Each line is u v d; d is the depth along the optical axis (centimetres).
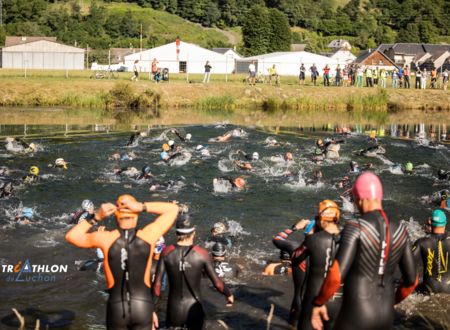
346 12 18150
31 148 2194
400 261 526
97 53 8669
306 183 1733
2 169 1788
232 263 1040
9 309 842
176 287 698
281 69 6869
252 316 821
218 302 868
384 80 5125
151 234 608
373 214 506
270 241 1191
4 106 3944
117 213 608
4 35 10756
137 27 14462
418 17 17550
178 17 16675
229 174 1864
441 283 890
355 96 4528
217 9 16938
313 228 732
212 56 7225
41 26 13250
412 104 4566
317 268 686
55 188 1612
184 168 1941
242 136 2689
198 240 1175
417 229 1303
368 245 495
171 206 627
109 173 1823
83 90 4253
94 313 835
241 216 1382
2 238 1168
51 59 7475
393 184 1773
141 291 609
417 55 11750
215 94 4400
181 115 3666
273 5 17500
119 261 598
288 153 2098
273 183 1745
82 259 1060
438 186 1755
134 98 4162
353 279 502
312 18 17300
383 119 3750
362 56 9988
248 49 11038
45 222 1289
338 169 1983
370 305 498
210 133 2784
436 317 810
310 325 682
